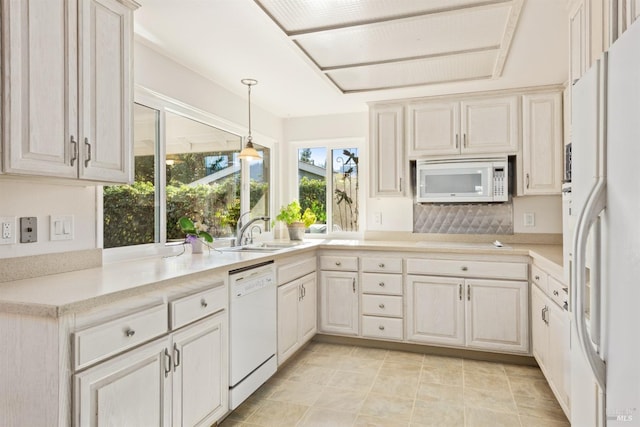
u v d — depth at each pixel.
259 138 3.79
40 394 1.25
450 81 3.00
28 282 1.56
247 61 2.61
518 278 2.88
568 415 1.91
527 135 3.14
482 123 3.25
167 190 2.61
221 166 3.24
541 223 3.38
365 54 2.49
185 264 2.07
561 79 2.94
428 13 1.98
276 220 3.82
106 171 1.71
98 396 1.32
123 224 2.26
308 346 3.35
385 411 2.22
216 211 3.17
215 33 2.21
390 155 3.52
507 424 2.08
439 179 3.35
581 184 1.15
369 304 3.28
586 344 0.99
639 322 0.81
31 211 1.71
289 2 1.89
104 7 1.70
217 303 2.00
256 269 2.40
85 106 1.61
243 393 2.20
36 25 1.42
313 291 3.33
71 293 1.36
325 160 4.14
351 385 2.56
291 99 3.50
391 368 2.85
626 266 0.86
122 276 1.69
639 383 0.81
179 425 1.70
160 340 1.61
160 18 2.04
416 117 3.44
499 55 2.47
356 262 3.32
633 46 0.84
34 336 1.25
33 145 1.41
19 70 1.37
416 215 3.75
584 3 1.56
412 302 3.16
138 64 2.30
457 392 2.46
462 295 3.03
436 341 3.10
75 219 1.90
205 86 2.90
